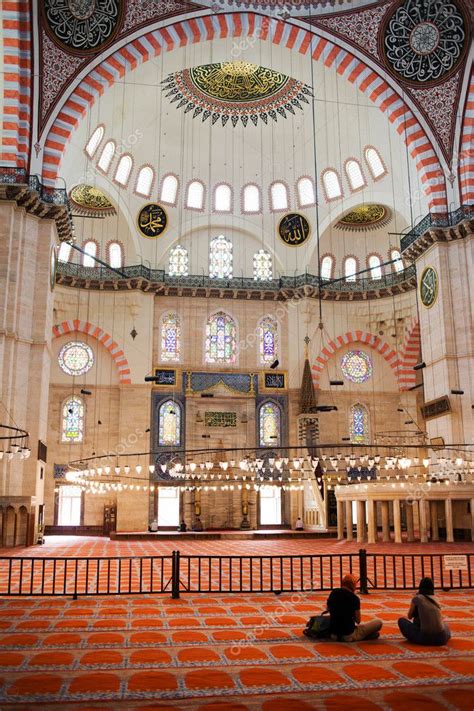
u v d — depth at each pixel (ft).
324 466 88.17
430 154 70.38
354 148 87.71
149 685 17.34
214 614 26.84
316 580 37.50
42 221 64.90
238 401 93.45
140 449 88.22
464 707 15.53
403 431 87.92
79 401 89.92
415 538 72.13
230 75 83.35
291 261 96.02
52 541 71.36
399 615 26.76
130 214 91.04
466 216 68.33
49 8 62.23
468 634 23.17
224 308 95.50
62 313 89.30
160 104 84.58
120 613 26.96
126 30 65.57
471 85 67.26
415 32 67.62
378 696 16.43
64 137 65.21
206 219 95.50
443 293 69.26
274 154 94.43
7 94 62.34
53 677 17.95
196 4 66.69
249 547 64.23
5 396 59.41
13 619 25.68
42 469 65.00
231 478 90.53
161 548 61.93
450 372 67.87
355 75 70.13
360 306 96.58
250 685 17.38
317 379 94.02
